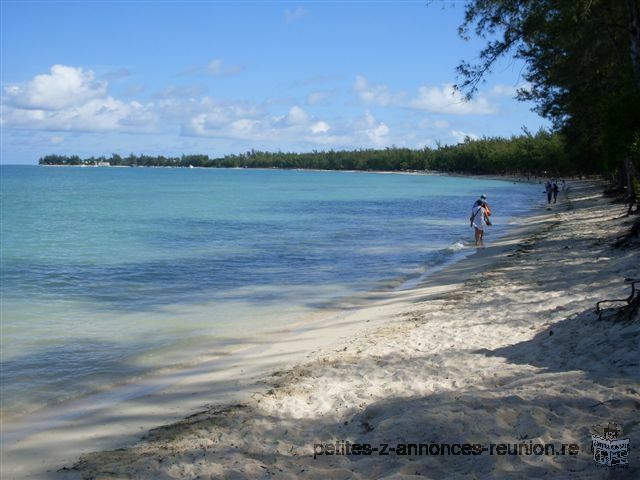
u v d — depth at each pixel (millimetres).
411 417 5504
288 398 7242
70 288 15867
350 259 21234
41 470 5578
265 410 6836
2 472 5555
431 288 15328
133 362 9367
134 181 132125
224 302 14180
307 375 8250
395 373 7895
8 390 8016
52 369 8977
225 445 5812
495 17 16625
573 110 32438
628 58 21359
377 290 15625
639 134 20406
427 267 19375
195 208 49656
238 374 8633
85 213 43656
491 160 166250
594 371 6562
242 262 20578
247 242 26484
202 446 5867
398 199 65062
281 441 5750
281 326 11812
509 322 10523
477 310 11930
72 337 10859
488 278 15859
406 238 28031
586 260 16781
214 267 19469
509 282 14859
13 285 16188
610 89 25562
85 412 7211
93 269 18953
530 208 48688
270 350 10016
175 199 63594
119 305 13789
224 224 35438
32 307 13484
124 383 8359
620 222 26359
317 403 6969
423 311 12422
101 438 6375
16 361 9352
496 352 8508
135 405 7441
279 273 18359
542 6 16719
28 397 7754
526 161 130375
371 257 21750
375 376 7883
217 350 10070
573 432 4832
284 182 130750
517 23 16828
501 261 19016
